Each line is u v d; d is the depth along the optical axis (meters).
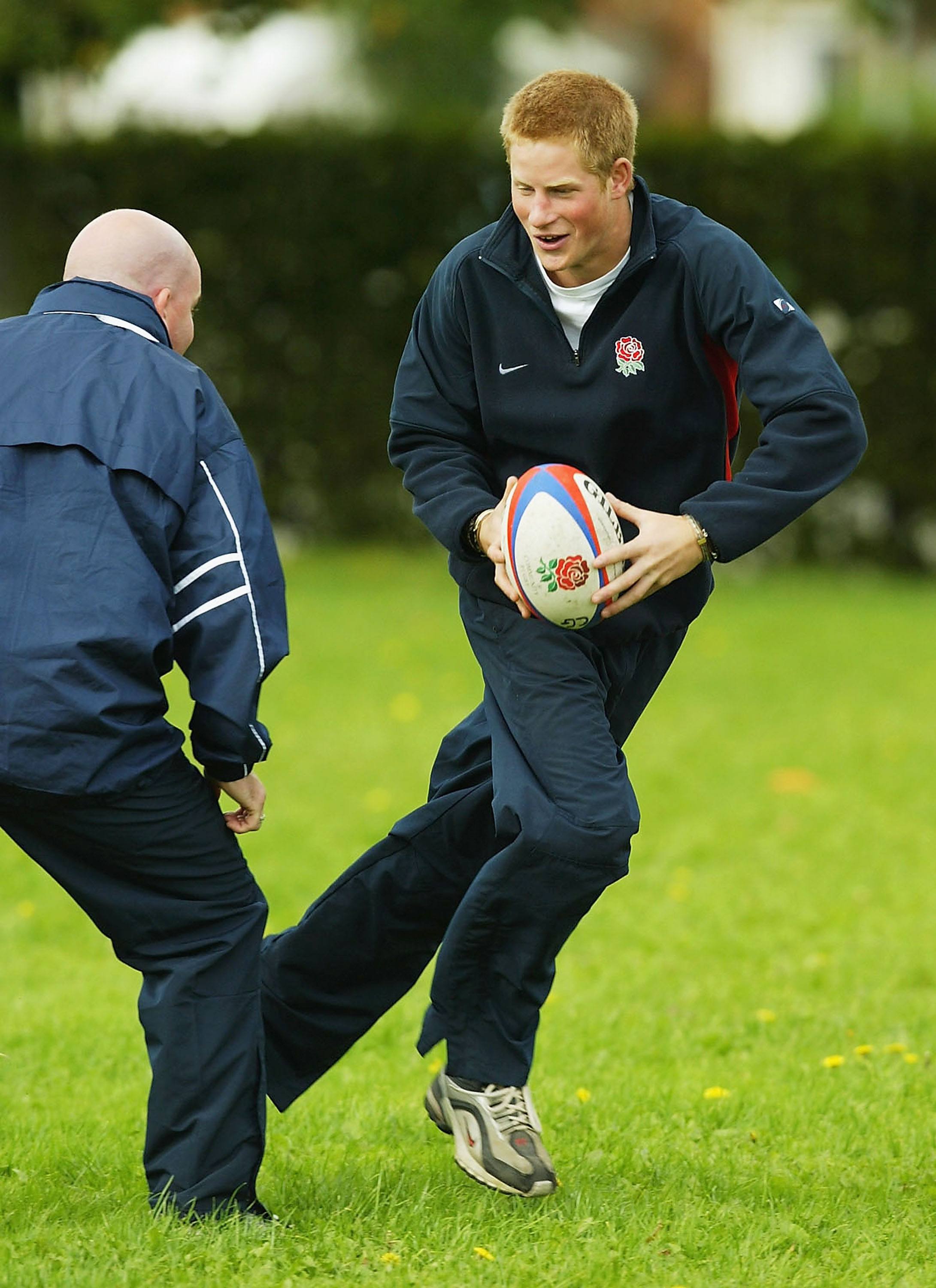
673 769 33.75
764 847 28.86
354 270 58.41
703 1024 20.84
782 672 42.94
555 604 13.61
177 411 13.13
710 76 118.75
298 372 59.22
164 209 58.66
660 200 14.21
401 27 85.19
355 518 60.25
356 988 15.66
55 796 12.77
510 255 14.14
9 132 59.44
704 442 14.50
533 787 13.72
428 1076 19.36
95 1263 12.63
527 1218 14.05
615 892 26.61
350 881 15.28
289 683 40.66
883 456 57.72
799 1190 14.86
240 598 12.97
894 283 56.66
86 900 13.46
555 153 13.30
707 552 13.55
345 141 57.78
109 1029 20.34
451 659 43.81
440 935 15.55
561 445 14.34
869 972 22.80
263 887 26.12
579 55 106.12
